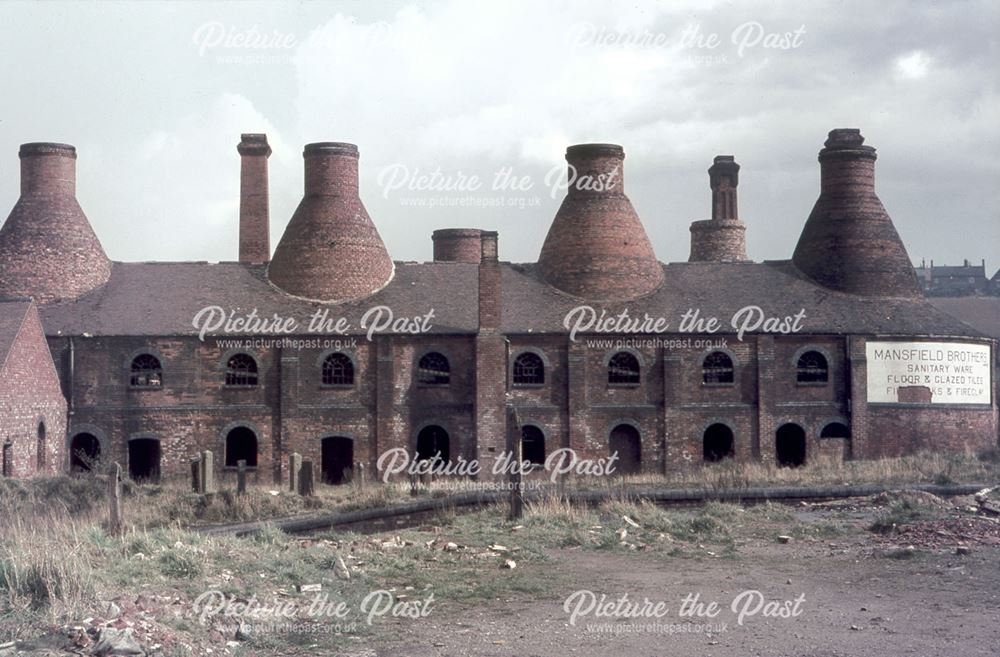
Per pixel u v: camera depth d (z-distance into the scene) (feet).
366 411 136.15
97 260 144.56
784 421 139.33
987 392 145.79
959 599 50.26
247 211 162.09
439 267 151.74
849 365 139.95
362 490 103.24
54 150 143.64
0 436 110.63
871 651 41.27
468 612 48.57
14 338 116.06
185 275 146.61
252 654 41.11
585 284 145.89
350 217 146.41
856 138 152.05
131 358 133.80
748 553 65.31
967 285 386.93
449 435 136.36
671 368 138.82
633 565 61.05
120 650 37.81
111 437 132.77
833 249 150.00
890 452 140.26
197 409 134.10
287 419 134.62
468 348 137.39
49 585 43.04
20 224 141.90
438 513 84.69
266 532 66.95
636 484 106.73
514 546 66.90
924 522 72.54
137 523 80.43
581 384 137.80
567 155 151.02
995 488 91.91
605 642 43.16
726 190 185.57
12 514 77.92
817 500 92.79
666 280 150.41
